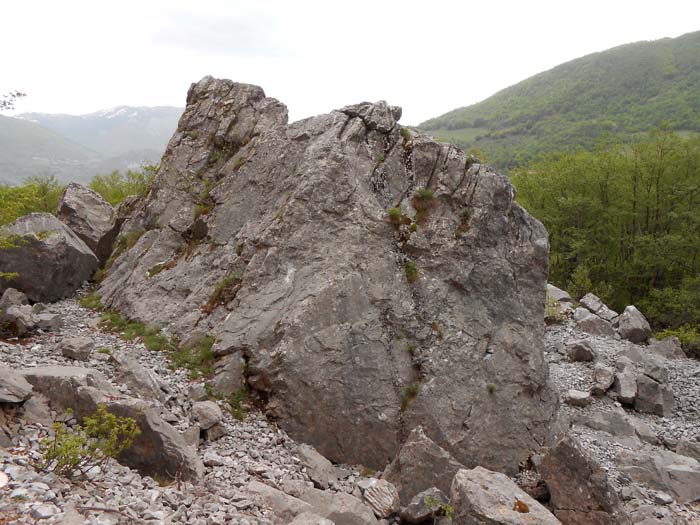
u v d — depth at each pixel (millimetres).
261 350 15227
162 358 16094
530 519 9617
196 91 26984
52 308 20312
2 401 9398
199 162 23938
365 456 14078
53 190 39031
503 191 17766
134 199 26172
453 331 16016
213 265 19094
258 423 14141
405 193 18312
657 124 123125
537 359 16547
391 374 15008
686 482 15922
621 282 46375
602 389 22547
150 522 7477
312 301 15406
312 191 17781
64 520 6652
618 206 47500
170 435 10203
